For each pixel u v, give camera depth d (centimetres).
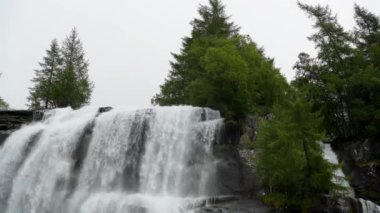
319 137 2483
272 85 3681
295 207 2523
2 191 3681
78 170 3516
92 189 3356
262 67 3744
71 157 3609
